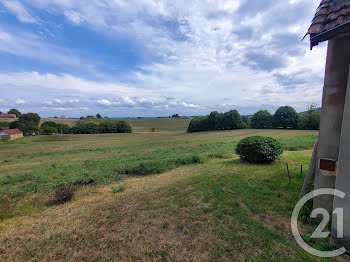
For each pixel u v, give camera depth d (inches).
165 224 124.5
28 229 141.9
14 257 105.6
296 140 629.3
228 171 249.9
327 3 101.6
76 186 266.7
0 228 148.7
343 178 87.0
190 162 387.5
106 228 128.6
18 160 639.1
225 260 88.5
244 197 156.7
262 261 85.7
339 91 98.4
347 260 83.7
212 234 109.5
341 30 87.4
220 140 947.3
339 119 99.3
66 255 103.5
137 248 103.0
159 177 287.6
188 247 100.1
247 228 112.0
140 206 161.0
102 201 194.2
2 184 324.5
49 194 244.7
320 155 108.1
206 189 183.9
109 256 98.6
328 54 102.3
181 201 160.4
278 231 107.4
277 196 154.7
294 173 220.1
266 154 274.1
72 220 150.0
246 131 1498.5
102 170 386.3
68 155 706.8
